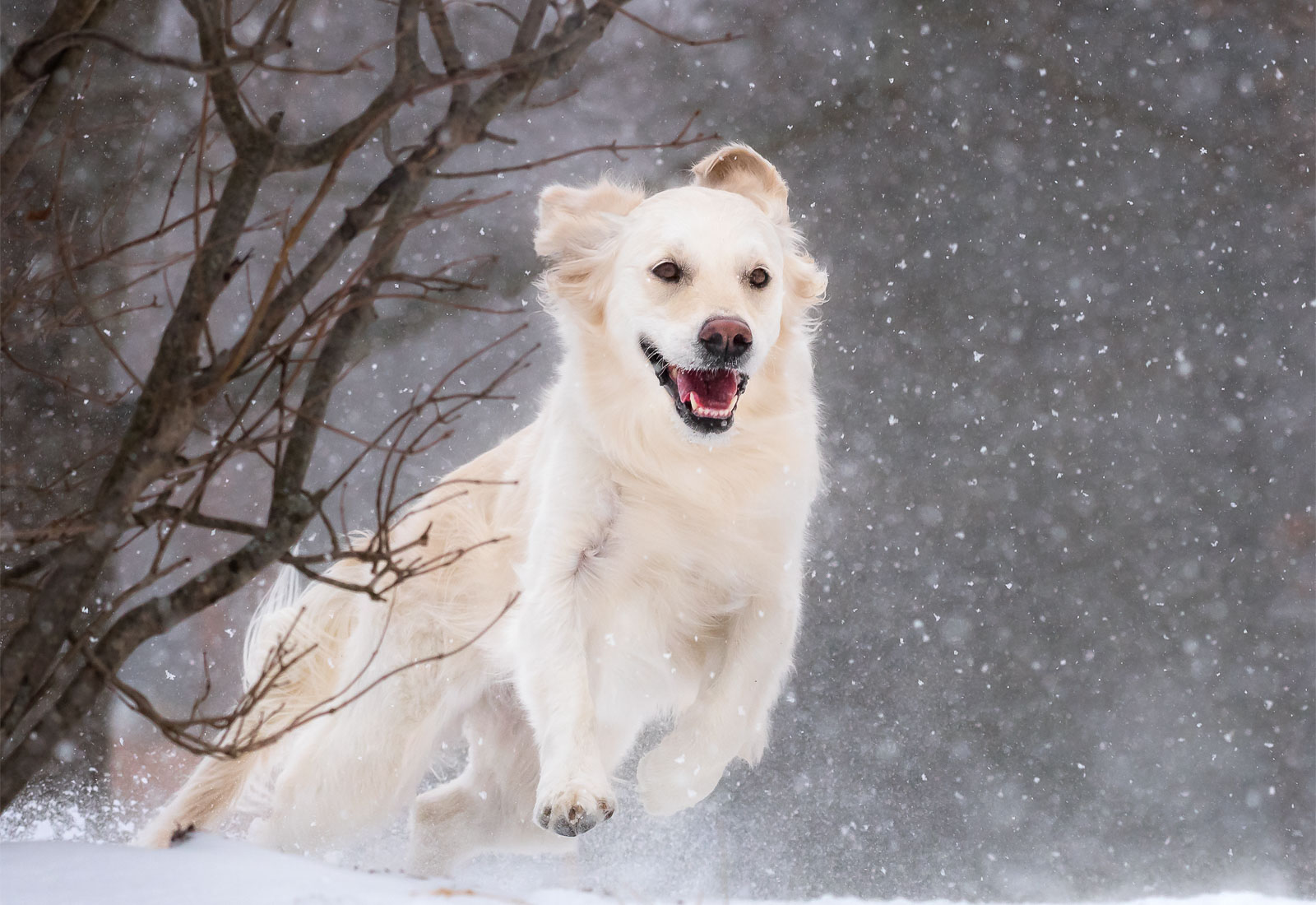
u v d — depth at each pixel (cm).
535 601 662
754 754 682
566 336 702
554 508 675
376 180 1599
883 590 1786
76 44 416
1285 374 2059
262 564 418
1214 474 1969
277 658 479
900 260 2023
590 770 598
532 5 420
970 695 1647
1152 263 2103
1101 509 1922
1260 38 2206
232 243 408
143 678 1375
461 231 1711
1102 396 2011
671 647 705
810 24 2005
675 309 621
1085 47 2147
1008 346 2011
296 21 1709
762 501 667
